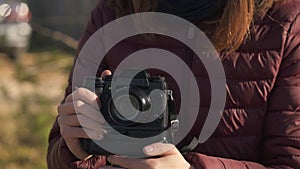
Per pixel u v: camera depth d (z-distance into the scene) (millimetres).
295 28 2645
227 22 2623
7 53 11234
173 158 2365
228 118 2648
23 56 10781
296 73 2615
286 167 2557
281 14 2656
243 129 2648
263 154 2648
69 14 11703
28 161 7484
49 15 12727
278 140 2584
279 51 2627
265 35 2645
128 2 2826
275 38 2637
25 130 7695
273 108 2621
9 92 8086
